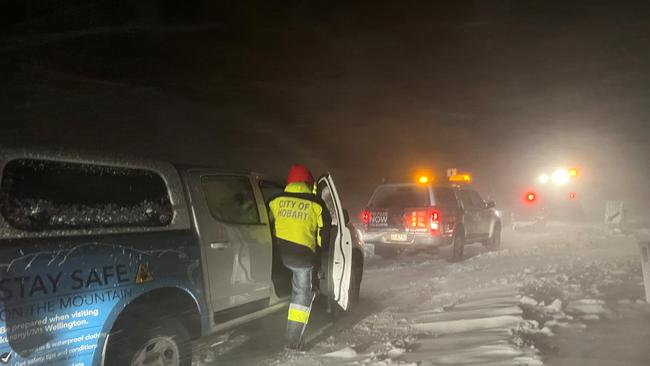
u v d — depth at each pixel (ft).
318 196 18.67
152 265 13.82
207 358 17.44
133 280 13.26
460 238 39.06
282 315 22.89
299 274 18.06
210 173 16.84
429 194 38.17
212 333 15.83
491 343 15.98
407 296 25.88
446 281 28.78
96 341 12.40
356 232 24.02
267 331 20.58
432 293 25.91
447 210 38.22
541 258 34.91
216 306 15.83
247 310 17.19
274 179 20.63
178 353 14.47
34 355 11.25
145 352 13.70
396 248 39.88
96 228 12.89
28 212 11.69
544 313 19.08
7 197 11.36
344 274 19.31
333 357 16.67
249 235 17.37
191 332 15.42
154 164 14.99
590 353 14.74
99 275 12.55
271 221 18.61
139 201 14.29
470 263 35.81
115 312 12.80
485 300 21.79
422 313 21.29
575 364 13.93
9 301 10.87
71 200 12.67
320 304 23.59
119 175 13.99
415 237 37.68
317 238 18.61
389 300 25.32
